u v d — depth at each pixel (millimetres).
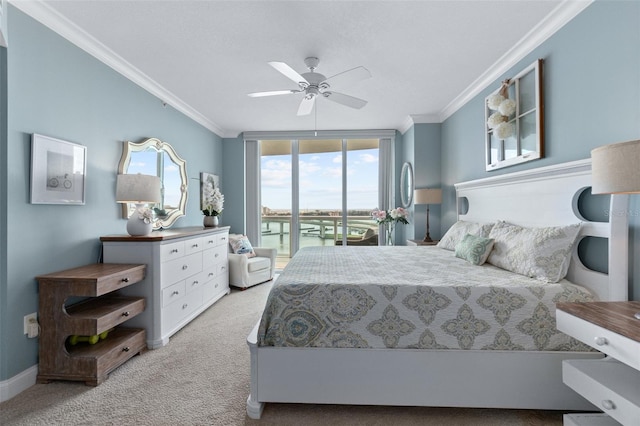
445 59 2717
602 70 1820
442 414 1725
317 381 1714
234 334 2820
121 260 2551
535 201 2330
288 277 1968
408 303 1712
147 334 2543
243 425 1638
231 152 5379
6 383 1843
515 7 2014
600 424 1297
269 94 2658
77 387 1971
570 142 2059
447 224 4203
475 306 1675
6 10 1833
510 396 1653
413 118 4422
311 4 1977
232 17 2109
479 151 3312
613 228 1630
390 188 5273
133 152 3006
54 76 2164
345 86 3293
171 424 1642
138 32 2295
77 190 2350
